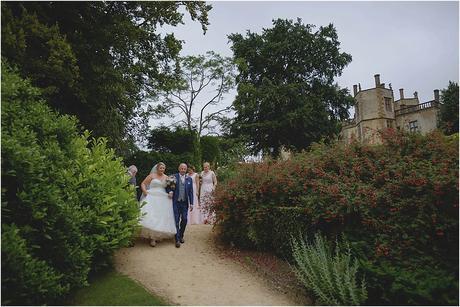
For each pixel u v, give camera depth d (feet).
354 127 163.22
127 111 46.39
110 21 42.11
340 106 97.60
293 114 86.63
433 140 19.65
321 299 15.39
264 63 98.84
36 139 15.49
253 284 18.06
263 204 22.36
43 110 17.53
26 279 12.84
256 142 97.66
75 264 15.21
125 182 22.43
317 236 18.84
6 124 15.31
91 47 39.65
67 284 14.49
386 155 20.38
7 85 16.19
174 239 24.84
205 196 26.08
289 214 21.20
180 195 23.63
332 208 18.67
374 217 17.57
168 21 47.83
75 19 39.24
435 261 14.94
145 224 22.62
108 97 40.98
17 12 34.53
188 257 21.27
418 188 16.48
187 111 89.10
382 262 15.39
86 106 40.34
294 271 17.57
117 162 23.13
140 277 17.98
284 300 16.33
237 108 92.58
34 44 34.63
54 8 38.24
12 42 29.66
